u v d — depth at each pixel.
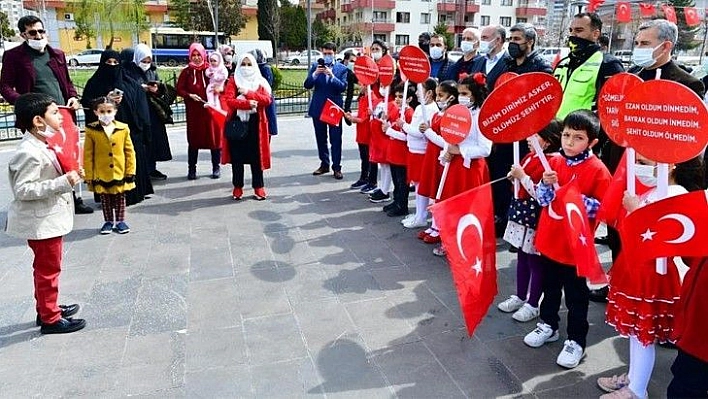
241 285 4.00
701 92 3.58
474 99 4.11
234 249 4.73
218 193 6.55
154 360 3.04
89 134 4.89
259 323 3.45
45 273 3.23
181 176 7.40
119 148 4.98
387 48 6.62
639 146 2.22
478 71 5.45
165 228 5.28
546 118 2.75
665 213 2.07
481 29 5.39
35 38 5.36
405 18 44.88
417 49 4.63
